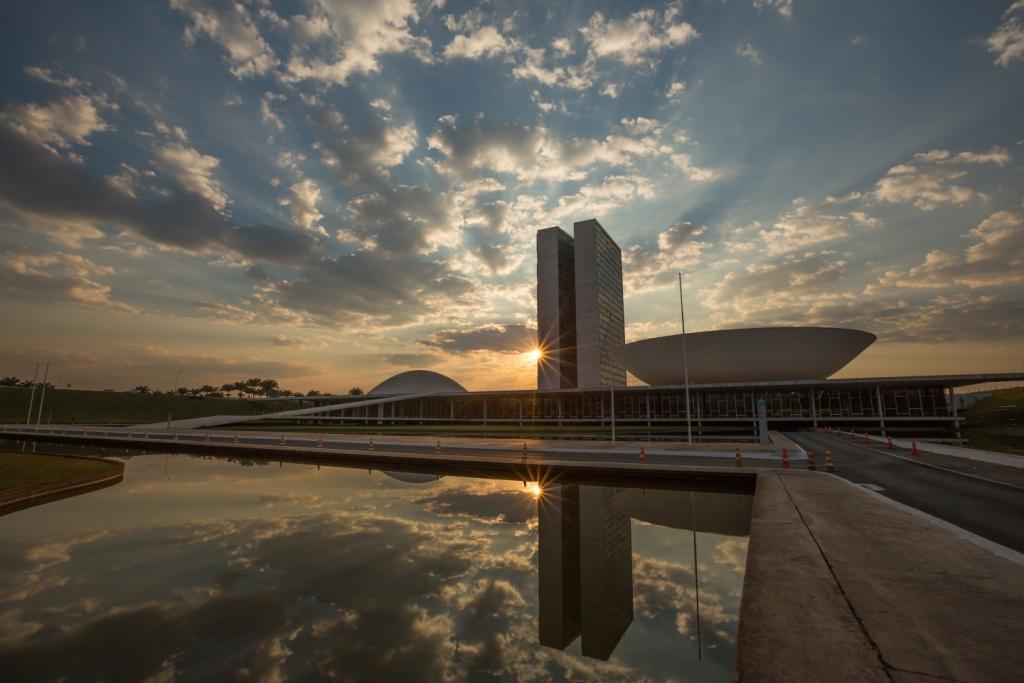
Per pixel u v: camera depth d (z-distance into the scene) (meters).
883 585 6.50
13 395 117.12
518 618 8.52
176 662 7.01
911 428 59.41
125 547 12.88
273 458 37.56
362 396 130.75
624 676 6.46
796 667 4.27
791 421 64.81
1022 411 90.88
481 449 35.56
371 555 12.17
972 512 12.12
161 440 47.59
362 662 7.00
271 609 8.90
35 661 7.02
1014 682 3.97
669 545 12.91
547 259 152.12
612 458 28.72
